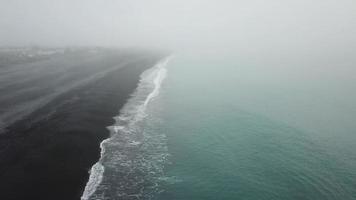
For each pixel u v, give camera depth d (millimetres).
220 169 22094
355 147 26922
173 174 21125
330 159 24344
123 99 37094
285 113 35906
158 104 37406
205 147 25922
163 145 25875
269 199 18547
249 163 23188
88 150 22688
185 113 34969
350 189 20094
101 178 19609
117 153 23312
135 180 19984
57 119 27344
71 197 17109
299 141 27781
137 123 30109
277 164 23109
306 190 19719
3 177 18000
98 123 28094
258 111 36438
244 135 28859
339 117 34844
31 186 17484
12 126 25156
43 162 20125
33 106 30531
